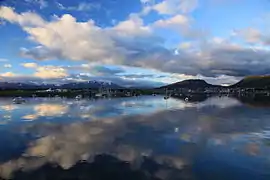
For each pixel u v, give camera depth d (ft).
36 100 522.88
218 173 77.61
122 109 297.12
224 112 258.37
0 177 74.43
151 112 259.60
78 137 128.36
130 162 87.45
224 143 113.91
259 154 96.22
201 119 199.93
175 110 284.00
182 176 75.15
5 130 149.28
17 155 95.30
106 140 121.19
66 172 78.28
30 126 164.96
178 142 116.16
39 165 84.38
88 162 87.56
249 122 181.68
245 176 75.41
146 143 114.83
